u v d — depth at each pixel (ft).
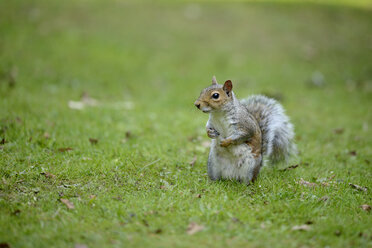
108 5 84.17
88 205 20.89
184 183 24.45
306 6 95.61
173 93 52.39
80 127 34.45
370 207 22.04
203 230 18.56
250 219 19.75
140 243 17.40
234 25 81.30
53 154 28.14
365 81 61.41
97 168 25.75
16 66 52.80
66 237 17.53
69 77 53.11
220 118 25.02
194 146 32.99
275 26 82.12
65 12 76.23
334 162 30.60
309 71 64.64
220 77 60.08
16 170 24.43
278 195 22.88
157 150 30.66
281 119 28.14
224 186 24.34
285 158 29.73
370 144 35.76
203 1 94.07
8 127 31.45
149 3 88.99
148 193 22.85
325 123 42.29
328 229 18.93
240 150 24.81
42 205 20.48
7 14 69.72
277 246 17.54
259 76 61.00
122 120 38.91
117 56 63.41
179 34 75.41
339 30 82.99
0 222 18.38
